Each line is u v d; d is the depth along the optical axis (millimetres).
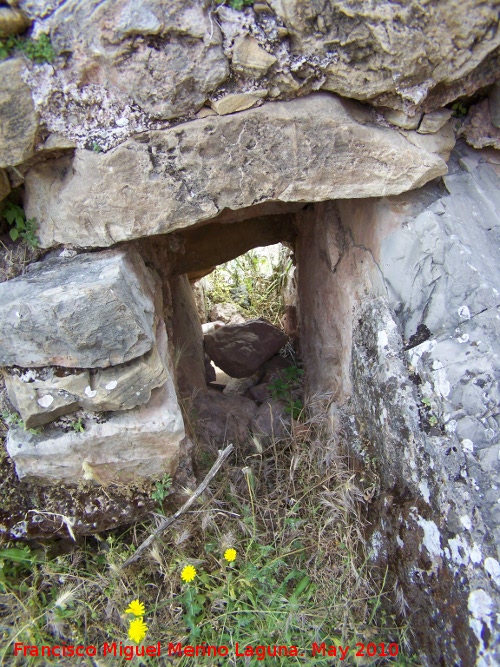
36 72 1354
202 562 1917
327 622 1852
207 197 1603
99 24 1288
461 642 1502
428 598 1644
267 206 2693
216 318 4211
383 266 1853
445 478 1520
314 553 2010
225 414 2744
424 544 1638
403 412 1685
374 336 1876
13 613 1734
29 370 1585
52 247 1687
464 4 1315
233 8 1338
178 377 2668
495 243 1685
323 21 1355
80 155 1488
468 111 1711
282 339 3424
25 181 1592
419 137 1627
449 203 1689
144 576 1898
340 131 1536
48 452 1664
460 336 1587
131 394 1626
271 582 1895
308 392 2832
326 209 2422
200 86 1411
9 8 1272
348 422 2168
